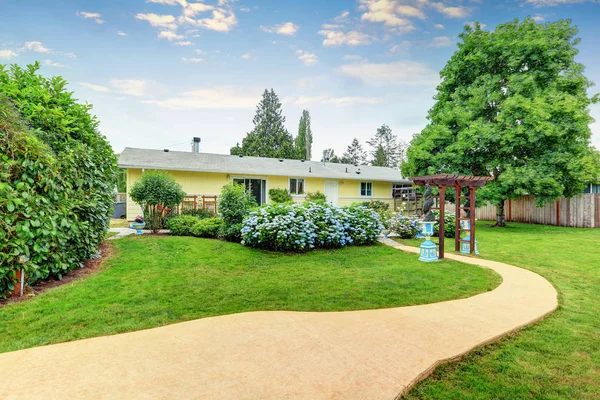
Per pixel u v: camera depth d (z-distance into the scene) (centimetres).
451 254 770
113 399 199
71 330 305
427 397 211
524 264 648
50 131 524
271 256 693
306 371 236
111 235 898
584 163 1190
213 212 1221
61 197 473
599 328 328
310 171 1808
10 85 507
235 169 1514
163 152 1622
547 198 1290
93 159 632
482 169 1444
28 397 200
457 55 1529
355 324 330
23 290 399
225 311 366
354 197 1973
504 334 309
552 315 365
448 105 1532
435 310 376
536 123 1209
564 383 229
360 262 657
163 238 840
